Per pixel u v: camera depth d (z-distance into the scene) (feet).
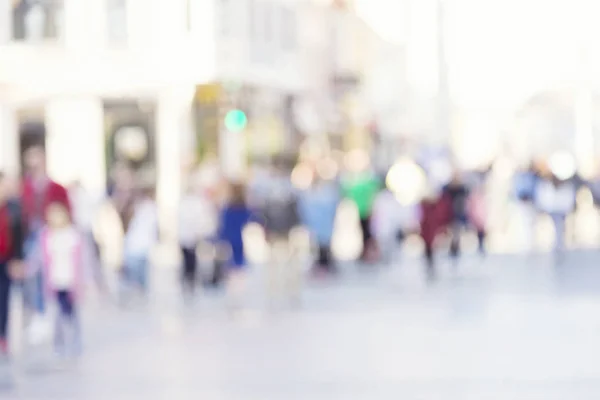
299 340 86.74
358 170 156.97
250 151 207.21
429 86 356.79
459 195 139.95
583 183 156.35
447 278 134.62
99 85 191.72
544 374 69.05
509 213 186.91
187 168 121.29
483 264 153.48
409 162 157.07
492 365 72.64
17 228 82.94
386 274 142.61
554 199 150.51
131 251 118.62
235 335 90.94
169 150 192.03
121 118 193.77
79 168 191.72
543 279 130.41
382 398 62.95
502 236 203.10
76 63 191.52
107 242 157.99
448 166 177.99
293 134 229.25
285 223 113.09
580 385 65.36
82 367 76.64
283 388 66.59
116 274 128.57
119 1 192.65
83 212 122.31
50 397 66.08
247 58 204.85
